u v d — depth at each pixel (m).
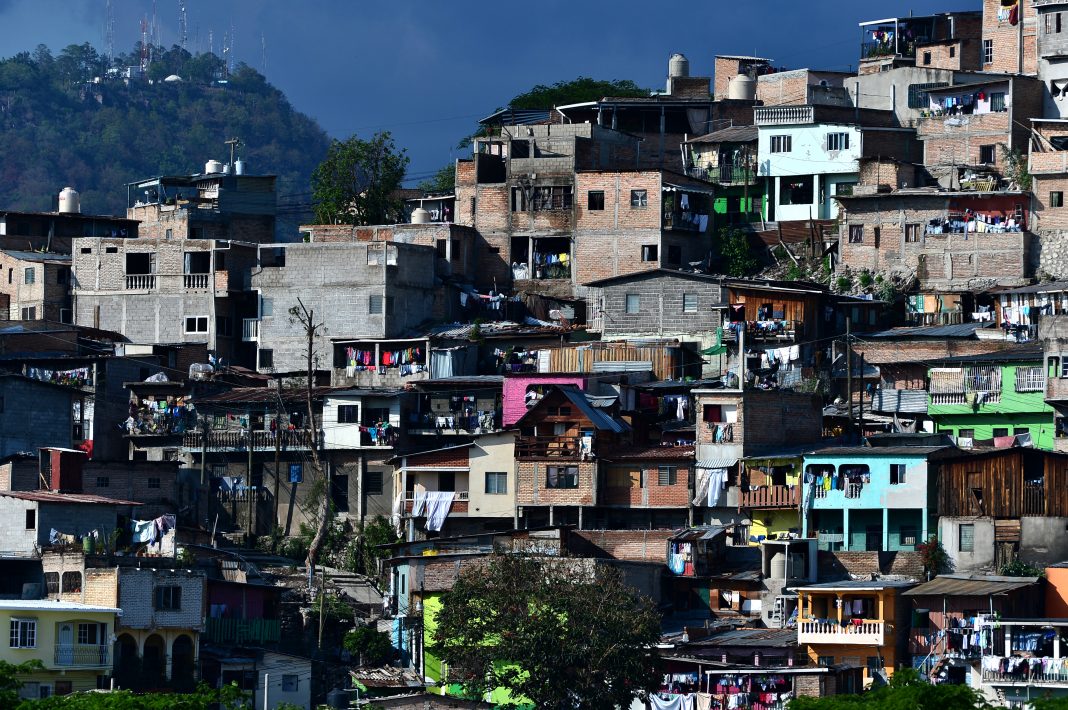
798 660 177.75
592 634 164.00
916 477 194.88
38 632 177.25
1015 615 174.38
